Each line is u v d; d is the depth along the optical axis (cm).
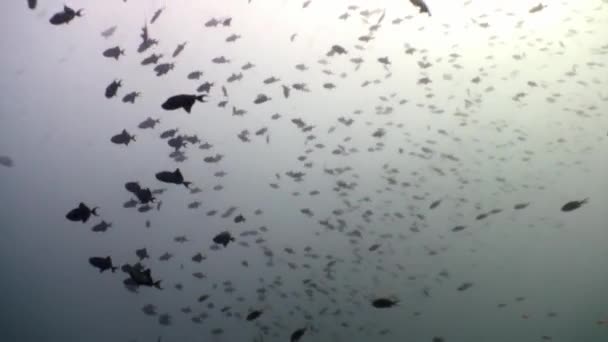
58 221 368
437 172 367
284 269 384
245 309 389
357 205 374
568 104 353
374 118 357
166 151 356
